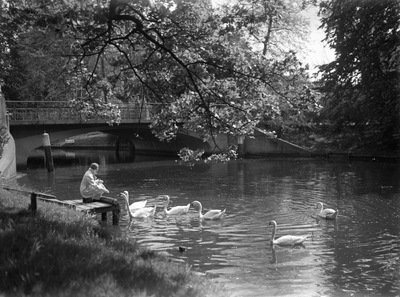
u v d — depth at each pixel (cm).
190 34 1490
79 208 1861
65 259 749
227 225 1908
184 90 1570
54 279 672
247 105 1554
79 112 2005
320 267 1327
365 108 4988
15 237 841
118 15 1422
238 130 1581
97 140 8244
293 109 1530
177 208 2155
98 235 1044
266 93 1545
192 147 6244
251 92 1538
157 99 1691
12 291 643
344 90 5169
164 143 6612
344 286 1160
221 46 1468
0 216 1057
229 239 1669
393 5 4612
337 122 5428
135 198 2630
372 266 1333
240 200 2520
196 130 1627
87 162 5281
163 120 1627
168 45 1474
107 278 677
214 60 1463
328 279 1218
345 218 2028
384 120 4894
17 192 1803
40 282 661
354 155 5028
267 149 5806
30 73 4122
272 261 1388
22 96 4772
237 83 1505
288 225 1902
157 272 750
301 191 2830
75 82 1903
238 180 3394
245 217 2072
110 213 2175
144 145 7050
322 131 6066
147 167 4469
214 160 1620
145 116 5331
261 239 1672
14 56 2036
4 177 2864
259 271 1288
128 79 1747
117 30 1697
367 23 4772
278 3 1445
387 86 4766
